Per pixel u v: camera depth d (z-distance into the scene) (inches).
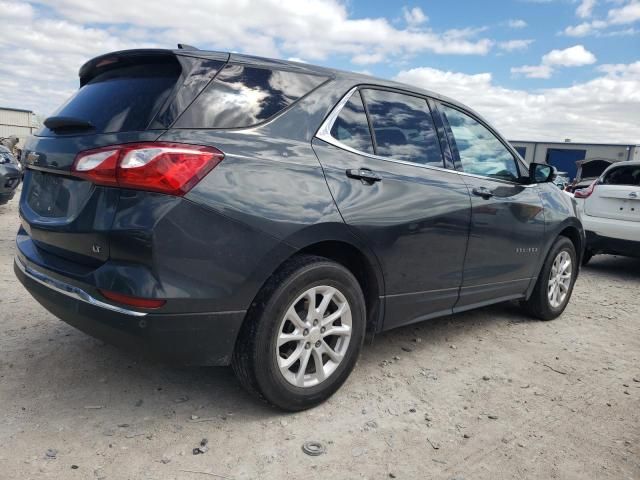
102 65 115.6
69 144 100.3
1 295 175.0
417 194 127.6
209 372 128.3
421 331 170.9
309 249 113.2
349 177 114.0
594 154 1353.3
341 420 110.0
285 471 91.7
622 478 96.7
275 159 102.6
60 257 103.1
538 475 95.7
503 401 124.2
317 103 114.6
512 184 163.5
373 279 122.2
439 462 97.5
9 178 310.7
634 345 171.3
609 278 286.5
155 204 88.6
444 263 138.1
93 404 110.0
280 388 105.9
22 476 85.6
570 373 144.1
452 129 148.4
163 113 93.7
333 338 117.5
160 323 90.5
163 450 95.4
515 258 165.6
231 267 95.4
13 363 125.7
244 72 106.5
